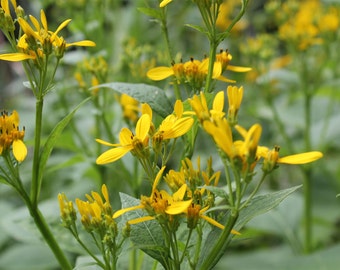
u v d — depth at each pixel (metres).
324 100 1.42
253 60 1.18
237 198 0.68
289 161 0.67
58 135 0.74
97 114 0.94
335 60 1.30
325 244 1.37
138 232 0.71
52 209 0.88
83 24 1.02
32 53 0.73
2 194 1.39
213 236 0.71
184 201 0.68
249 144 0.66
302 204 1.23
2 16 0.74
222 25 1.42
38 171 0.75
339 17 1.15
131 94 0.76
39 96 0.74
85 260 0.80
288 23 1.22
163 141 0.71
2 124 0.73
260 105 1.43
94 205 0.71
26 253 1.12
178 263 0.70
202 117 0.68
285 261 0.99
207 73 0.75
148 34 1.43
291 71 1.42
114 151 0.70
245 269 1.06
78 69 0.98
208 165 0.73
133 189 0.91
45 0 1.12
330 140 1.25
